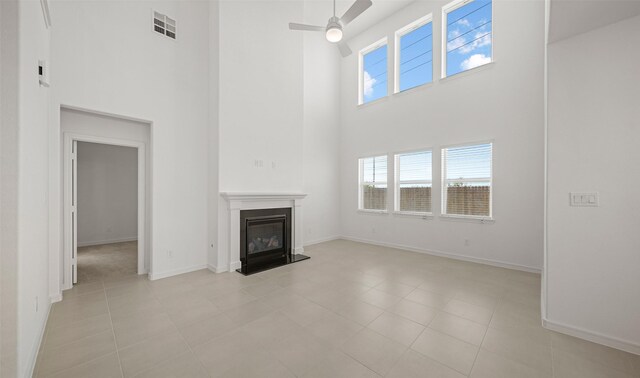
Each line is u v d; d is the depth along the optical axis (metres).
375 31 5.98
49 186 2.85
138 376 1.70
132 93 3.46
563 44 2.21
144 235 3.85
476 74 4.43
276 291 3.17
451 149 4.77
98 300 2.90
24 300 1.60
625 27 1.99
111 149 6.29
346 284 3.40
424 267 4.14
